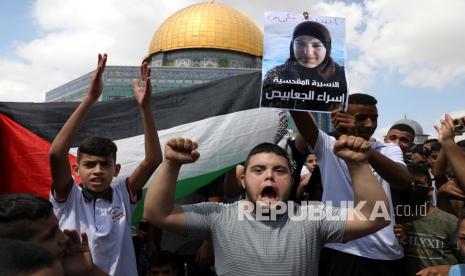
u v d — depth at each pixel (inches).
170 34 2087.8
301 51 130.9
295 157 165.2
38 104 191.5
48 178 179.3
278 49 130.9
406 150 239.0
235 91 209.5
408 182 134.6
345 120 128.3
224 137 201.6
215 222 99.9
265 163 97.7
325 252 156.3
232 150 200.4
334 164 139.5
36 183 178.7
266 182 96.0
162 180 93.9
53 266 57.2
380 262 137.7
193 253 194.5
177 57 2065.7
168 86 1731.1
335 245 141.6
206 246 175.2
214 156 198.7
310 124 141.3
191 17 2087.8
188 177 195.2
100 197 134.3
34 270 54.7
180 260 191.2
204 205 103.0
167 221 94.5
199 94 209.5
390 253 139.0
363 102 144.6
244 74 213.5
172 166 93.8
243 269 93.9
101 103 201.6
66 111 191.5
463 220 110.0
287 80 129.3
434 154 227.8
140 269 189.0
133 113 201.3
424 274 123.6
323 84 129.9
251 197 98.4
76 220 129.6
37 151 182.1
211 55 2036.2
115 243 129.6
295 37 131.4
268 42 131.0
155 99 207.0
